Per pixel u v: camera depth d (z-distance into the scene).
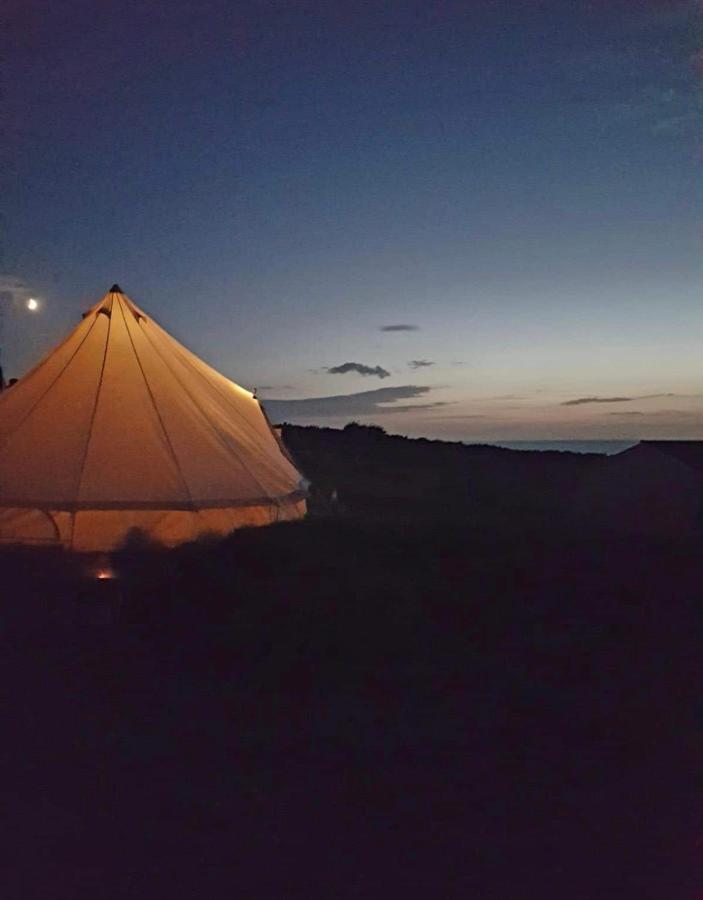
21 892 4.07
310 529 10.59
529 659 7.04
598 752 5.62
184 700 6.33
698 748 5.67
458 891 4.12
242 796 5.03
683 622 7.89
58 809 4.87
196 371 13.99
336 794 5.07
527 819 4.80
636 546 10.59
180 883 4.17
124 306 13.67
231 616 7.77
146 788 5.13
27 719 6.00
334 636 7.34
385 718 6.05
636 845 4.54
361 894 4.09
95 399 12.31
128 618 8.01
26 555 10.12
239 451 12.74
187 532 11.35
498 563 9.37
